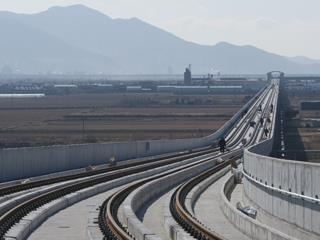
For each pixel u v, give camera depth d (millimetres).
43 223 49750
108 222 46500
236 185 90250
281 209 51500
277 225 52469
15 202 56688
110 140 194875
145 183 74562
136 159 132000
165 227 49656
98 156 114000
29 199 59625
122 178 83125
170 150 159375
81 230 46625
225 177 97625
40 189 67500
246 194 69438
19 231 41906
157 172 99562
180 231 43594
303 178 46438
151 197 71500
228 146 189250
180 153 158375
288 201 49625
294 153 155125
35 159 88312
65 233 45375
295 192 48094
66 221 50719
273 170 54438
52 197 61188
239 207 64312
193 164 111062
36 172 88500
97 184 75438
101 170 96625
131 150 132875
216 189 82812
